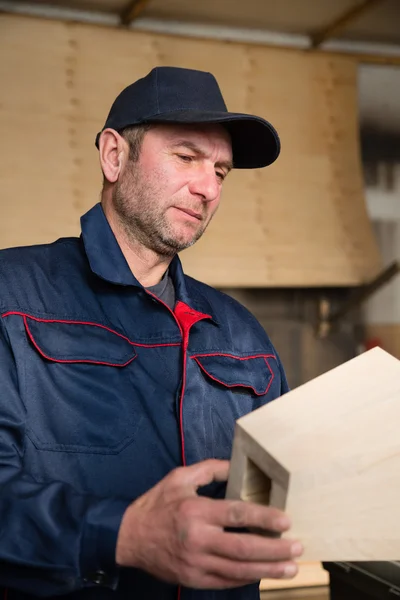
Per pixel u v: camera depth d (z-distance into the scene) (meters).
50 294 1.23
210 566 0.83
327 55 3.27
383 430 0.88
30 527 0.95
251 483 0.88
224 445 1.30
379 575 1.38
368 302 3.34
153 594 1.14
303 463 0.81
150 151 1.24
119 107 1.30
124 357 1.22
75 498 0.97
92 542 0.92
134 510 0.91
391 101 3.41
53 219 2.80
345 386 0.96
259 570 0.82
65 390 1.17
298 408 0.91
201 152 1.25
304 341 3.27
